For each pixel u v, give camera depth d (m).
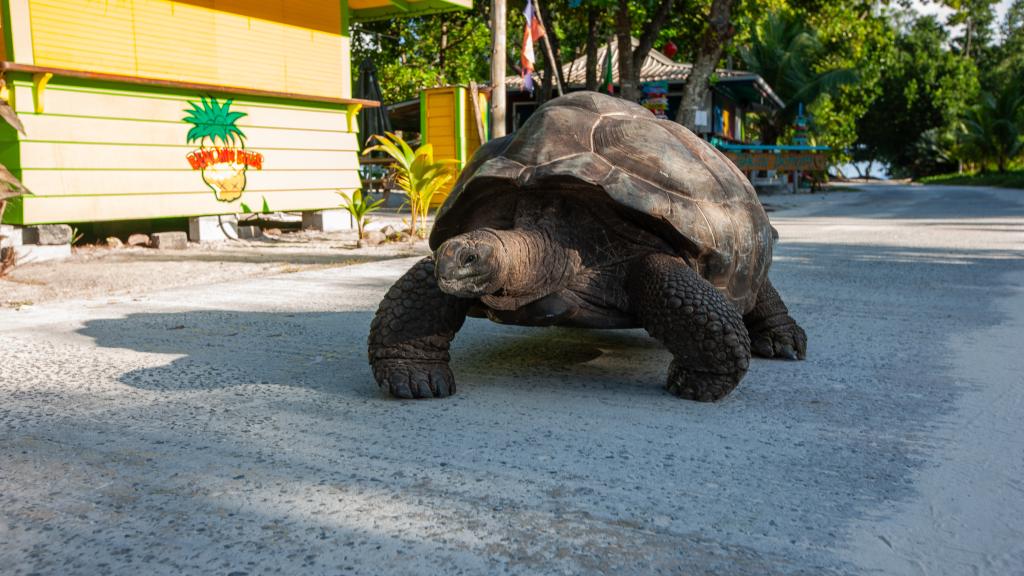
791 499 2.24
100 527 2.07
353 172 11.70
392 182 15.45
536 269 3.10
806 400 3.25
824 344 4.33
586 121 3.51
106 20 8.44
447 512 2.15
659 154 3.44
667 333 3.11
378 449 2.65
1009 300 5.69
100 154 8.34
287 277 6.93
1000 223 13.01
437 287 3.25
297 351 4.18
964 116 54.31
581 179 3.14
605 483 2.35
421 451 2.63
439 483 2.36
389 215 14.38
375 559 1.90
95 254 8.21
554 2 19.17
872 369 3.78
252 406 3.17
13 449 2.66
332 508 2.18
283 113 10.53
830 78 31.00
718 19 15.77
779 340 4.00
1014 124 49.84
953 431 2.85
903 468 2.48
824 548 1.95
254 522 2.09
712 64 16.16
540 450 2.64
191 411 3.10
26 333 4.62
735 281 3.50
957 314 5.18
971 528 2.06
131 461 2.54
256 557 1.91
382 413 3.07
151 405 3.18
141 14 8.77
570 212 3.26
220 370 3.76
